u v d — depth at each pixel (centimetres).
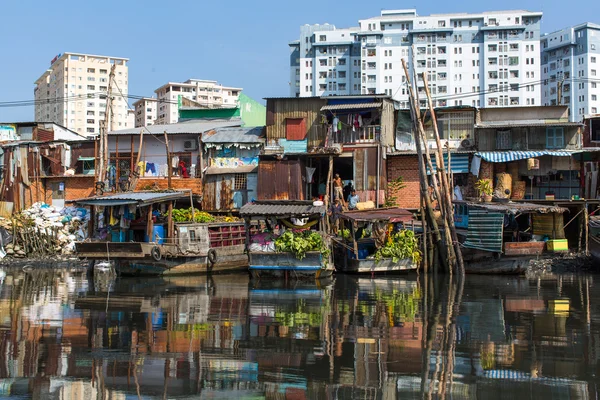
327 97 3334
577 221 3042
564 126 3147
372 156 3219
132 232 2553
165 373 1000
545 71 10194
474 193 3191
